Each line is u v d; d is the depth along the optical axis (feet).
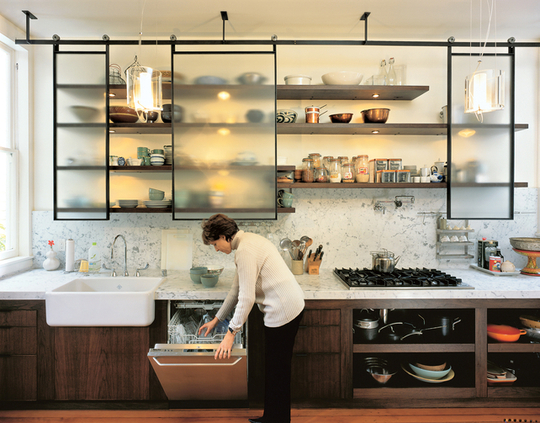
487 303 7.80
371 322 8.13
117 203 9.97
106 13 8.94
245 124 8.92
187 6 8.63
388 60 10.24
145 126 9.04
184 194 8.95
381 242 10.20
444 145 10.20
